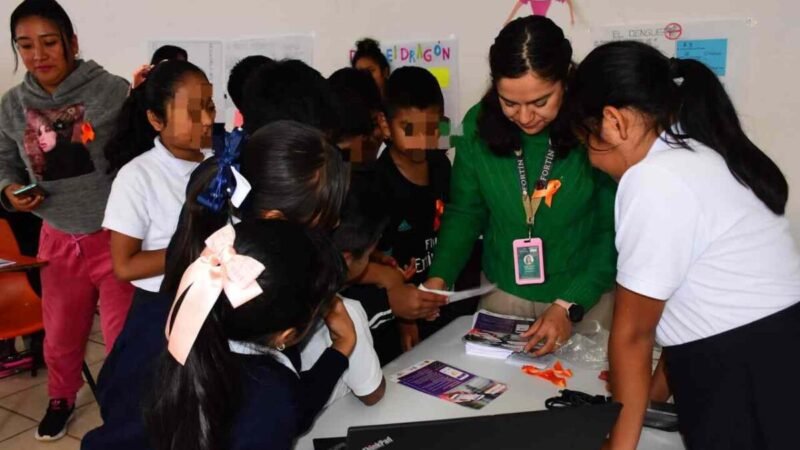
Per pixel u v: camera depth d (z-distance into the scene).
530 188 1.59
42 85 2.36
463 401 1.30
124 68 3.58
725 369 0.96
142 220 1.76
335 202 1.00
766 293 0.95
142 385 1.00
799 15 1.98
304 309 0.84
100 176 2.35
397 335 1.79
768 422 0.94
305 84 1.25
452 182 1.74
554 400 1.26
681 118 0.99
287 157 0.95
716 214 0.92
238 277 0.79
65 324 2.41
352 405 1.29
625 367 0.97
